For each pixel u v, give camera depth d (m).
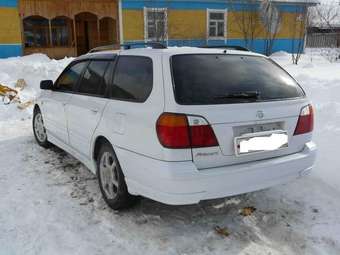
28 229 3.45
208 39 21.05
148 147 3.15
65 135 4.98
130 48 4.05
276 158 3.41
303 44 23.97
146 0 19.39
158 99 3.14
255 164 3.25
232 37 21.69
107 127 3.71
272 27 21.66
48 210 3.81
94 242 3.25
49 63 13.60
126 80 3.68
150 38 19.84
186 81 3.16
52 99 5.33
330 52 23.12
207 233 3.39
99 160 3.98
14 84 11.27
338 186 4.19
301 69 15.05
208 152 3.07
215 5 20.86
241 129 3.20
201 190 3.04
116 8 19.09
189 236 3.34
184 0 20.03
